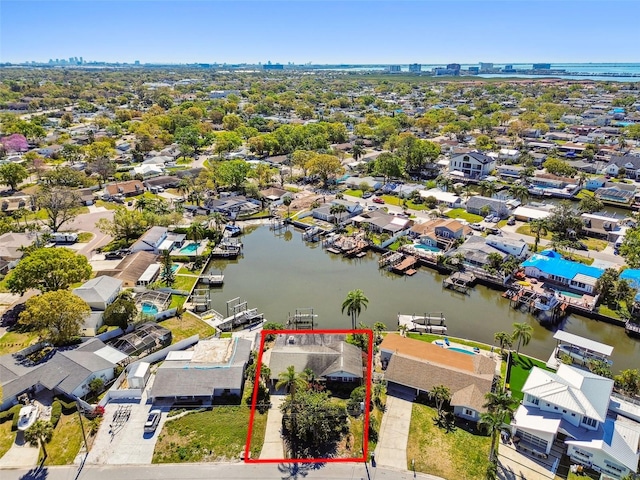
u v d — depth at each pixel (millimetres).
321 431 54750
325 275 104938
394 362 65625
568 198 151125
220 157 199250
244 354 69125
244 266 109625
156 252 109250
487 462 52281
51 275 82188
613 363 73688
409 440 55438
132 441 55188
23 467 51438
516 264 98000
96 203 148250
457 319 85625
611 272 89312
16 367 65188
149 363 68750
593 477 50469
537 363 71125
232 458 52969
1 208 136000
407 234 121750
